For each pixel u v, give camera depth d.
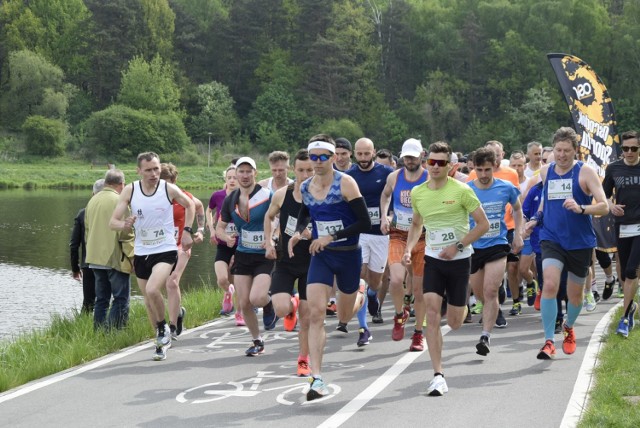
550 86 144.75
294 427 8.59
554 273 11.41
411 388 10.16
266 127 141.12
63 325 15.44
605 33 148.38
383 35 155.00
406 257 10.88
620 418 8.38
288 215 10.81
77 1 161.00
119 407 9.59
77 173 112.12
